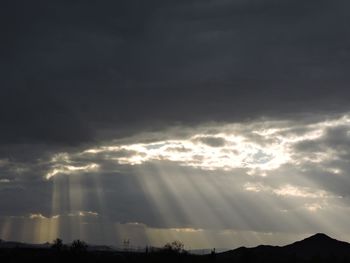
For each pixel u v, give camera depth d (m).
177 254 122.25
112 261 118.19
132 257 126.44
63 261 115.38
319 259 149.62
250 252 140.75
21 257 117.88
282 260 151.75
